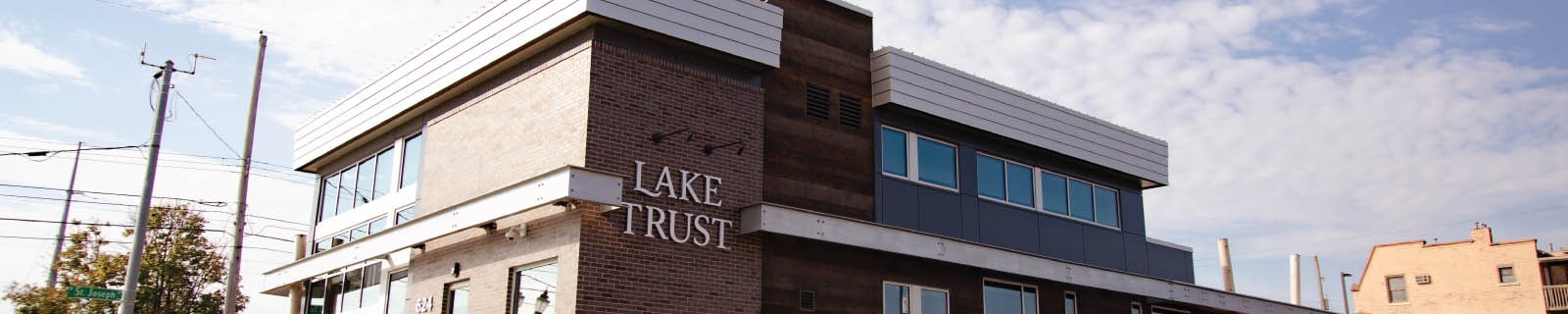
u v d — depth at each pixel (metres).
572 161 19.36
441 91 23.86
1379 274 63.00
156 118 21.61
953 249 23.27
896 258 23.33
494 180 21.78
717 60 21.58
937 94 24.88
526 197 19.00
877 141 24.00
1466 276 59.00
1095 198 29.22
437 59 24.11
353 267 26.58
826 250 22.05
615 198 18.59
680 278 19.61
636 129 19.88
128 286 20.02
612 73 19.88
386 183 26.25
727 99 21.45
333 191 29.05
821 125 22.97
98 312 32.00
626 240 19.16
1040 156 27.84
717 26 21.17
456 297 22.59
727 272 20.28
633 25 19.92
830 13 24.12
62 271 32.53
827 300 21.69
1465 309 58.53
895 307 22.98
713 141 20.95
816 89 23.17
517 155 21.20
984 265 23.78
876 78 24.31
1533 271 56.47
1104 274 26.69
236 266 22.84
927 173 24.89
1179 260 31.45
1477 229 59.34
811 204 22.17
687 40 20.61
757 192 21.27
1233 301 29.69
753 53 21.61
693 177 20.38
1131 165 29.86
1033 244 26.80
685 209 20.08
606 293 18.66
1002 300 25.42
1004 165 26.94
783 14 23.11
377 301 25.16
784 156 22.05
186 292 34.66
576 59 20.14
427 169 24.56
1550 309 55.19
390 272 25.17
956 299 24.25
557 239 19.42
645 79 20.28
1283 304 31.31
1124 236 29.62
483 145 22.58
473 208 20.41
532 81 21.41
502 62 22.03
